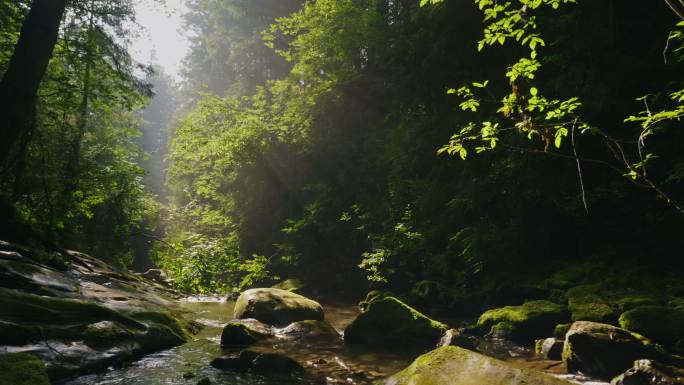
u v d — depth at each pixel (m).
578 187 10.94
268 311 9.52
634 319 6.72
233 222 22.53
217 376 5.71
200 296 14.25
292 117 20.56
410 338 7.71
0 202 9.66
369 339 7.77
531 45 3.75
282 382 5.55
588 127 2.79
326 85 19.03
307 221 18.44
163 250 12.73
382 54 17.78
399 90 16.45
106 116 19.11
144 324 7.24
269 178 21.62
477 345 7.71
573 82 9.88
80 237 14.73
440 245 13.23
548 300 9.38
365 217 15.62
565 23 9.93
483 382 4.19
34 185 11.62
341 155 19.62
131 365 6.06
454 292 11.63
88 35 14.68
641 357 5.72
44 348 5.46
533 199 11.19
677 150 9.20
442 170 13.81
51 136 13.37
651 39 10.01
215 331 8.68
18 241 9.67
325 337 8.22
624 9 10.24
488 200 12.29
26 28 8.55
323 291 16.67
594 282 9.05
